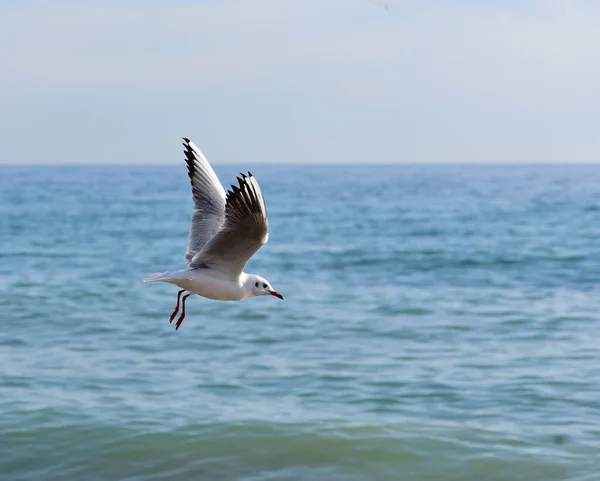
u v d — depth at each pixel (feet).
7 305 74.49
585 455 37.47
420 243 135.95
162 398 45.52
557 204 252.21
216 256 29.27
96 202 276.00
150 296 80.48
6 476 35.83
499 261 110.11
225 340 60.59
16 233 153.89
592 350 56.34
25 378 49.34
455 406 44.19
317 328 64.95
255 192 26.96
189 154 32.40
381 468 36.52
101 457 37.58
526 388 47.01
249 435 39.78
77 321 67.46
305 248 128.57
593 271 99.76
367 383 48.37
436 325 65.82
